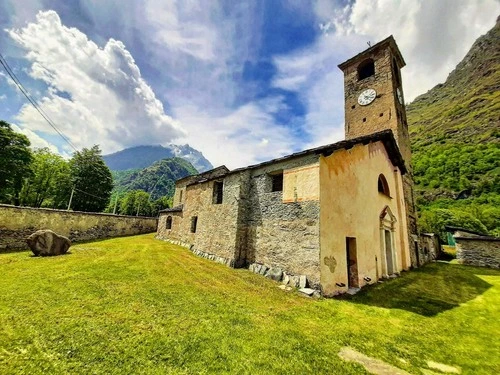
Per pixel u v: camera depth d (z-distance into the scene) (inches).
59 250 423.8
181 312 205.9
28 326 160.6
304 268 313.7
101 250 491.8
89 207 1366.9
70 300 211.5
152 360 134.5
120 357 134.3
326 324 209.9
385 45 733.3
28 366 121.6
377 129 702.5
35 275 283.7
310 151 342.3
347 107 792.9
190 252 546.3
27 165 1119.0
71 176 1362.0
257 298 266.1
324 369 140.8
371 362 153.6
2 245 494.9
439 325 224.1
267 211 399.5
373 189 467.2
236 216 431.8
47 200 1352.1
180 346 151.2
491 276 503.8
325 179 335.6
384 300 299.4
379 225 472.1
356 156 422.0
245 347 157.4
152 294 244.4
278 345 163.9
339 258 333.1
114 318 182.2
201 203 573.0
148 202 2178.9
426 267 630.5
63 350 137.1
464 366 155.2
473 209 1411.2
